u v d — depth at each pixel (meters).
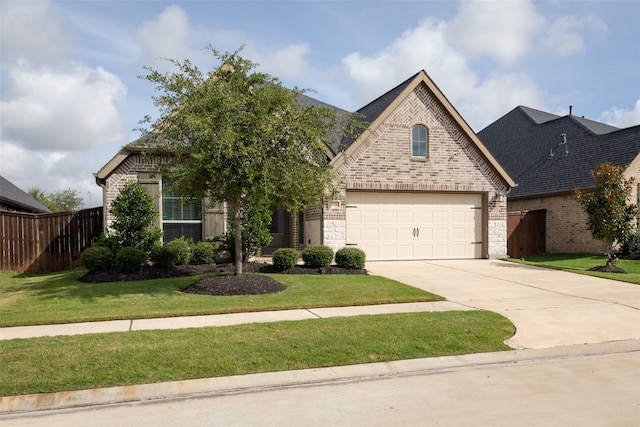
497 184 17.66
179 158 10.49
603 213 14.70
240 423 4.38
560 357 6.49
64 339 6.70
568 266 16.09
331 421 4.41
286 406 4.78
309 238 16.52
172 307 8.84
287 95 10.28
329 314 8.48
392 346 6.56
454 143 17.09
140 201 13.53
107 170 14.34
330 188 12.10
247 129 9.92
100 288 11.03
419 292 10.43
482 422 4.36
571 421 4.37
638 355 6.61
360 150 15.91
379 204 16.48
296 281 11.70
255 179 10.04
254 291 10.24
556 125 24.42
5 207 24.03
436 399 4.95
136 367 5.62
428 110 16.78
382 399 4.96
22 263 15.62
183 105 9.99
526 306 9.34
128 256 12.49
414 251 16.88
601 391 5.17
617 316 8.53
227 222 15.41
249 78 10.50
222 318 8.16
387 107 16.16
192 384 5.30
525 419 4.42
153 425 4.35
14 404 4.77
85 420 4.46
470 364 6.14
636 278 12.86
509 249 20.08
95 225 16.20
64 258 15.88
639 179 18.20
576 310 8.98
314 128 10.59
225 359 5.93
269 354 6.15
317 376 5.62
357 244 16.22
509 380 5.55
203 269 13.29
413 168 16.55
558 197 20.56
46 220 15.81
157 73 10.16
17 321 7.81
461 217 17.47
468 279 12.77
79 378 5.29
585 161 20.47
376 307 9.13
